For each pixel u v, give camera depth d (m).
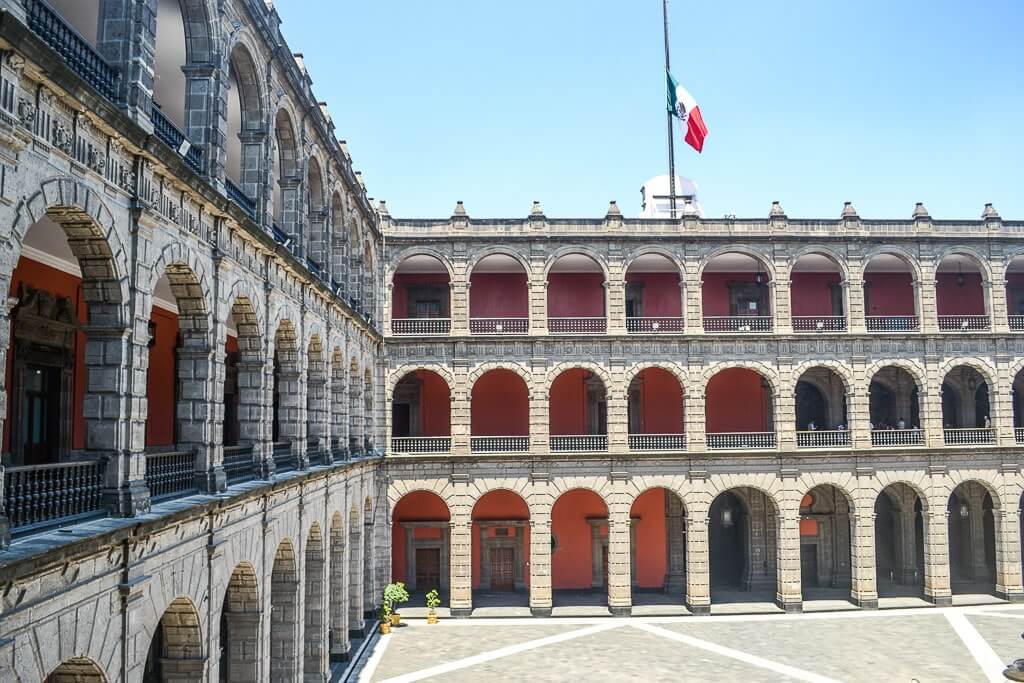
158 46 19.67
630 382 43.66
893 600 42.69
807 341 42.38
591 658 32.94
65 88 11.04
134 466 13.66
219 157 17.50
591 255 42.44
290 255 22.03
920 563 46.66
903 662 32.22
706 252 42.66
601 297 46.28
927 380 42.69
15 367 18.55
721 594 44.53
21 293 18.78
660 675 30.66
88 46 12.69
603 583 45.34
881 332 42.50
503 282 46.28
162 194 14.68
